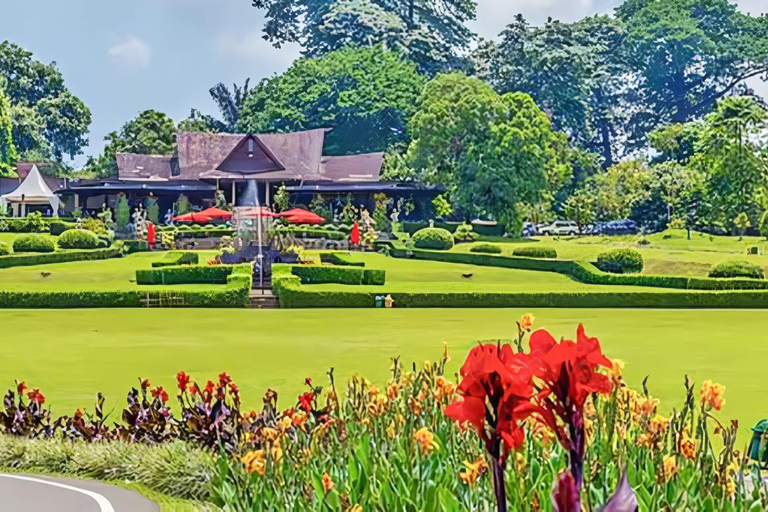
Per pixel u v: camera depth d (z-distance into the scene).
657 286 46.66
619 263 52.12
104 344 27.41
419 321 34.41
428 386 9.73
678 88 121.12
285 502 7.66
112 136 100.25
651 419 8.20
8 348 26.56
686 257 57.53
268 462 8.22
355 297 40.34
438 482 7.42
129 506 10.32
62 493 11.08
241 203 83.38
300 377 21.25
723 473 7.45
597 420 8.31
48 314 36.53
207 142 87.88
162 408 13.05
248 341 28.16
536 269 54.66
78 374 21.86
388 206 82.25
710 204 75.75
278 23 119.94
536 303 40.78
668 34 117.06
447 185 79.06
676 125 97.56
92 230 66.12
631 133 118.75
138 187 83.19
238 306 40.03
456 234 70.94
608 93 118.25
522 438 4.13
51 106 124.06
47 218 75.19
